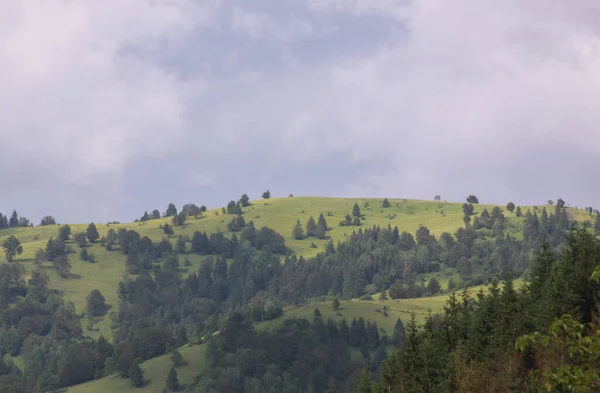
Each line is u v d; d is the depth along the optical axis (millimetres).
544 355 71375
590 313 84188
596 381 25984
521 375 75812
